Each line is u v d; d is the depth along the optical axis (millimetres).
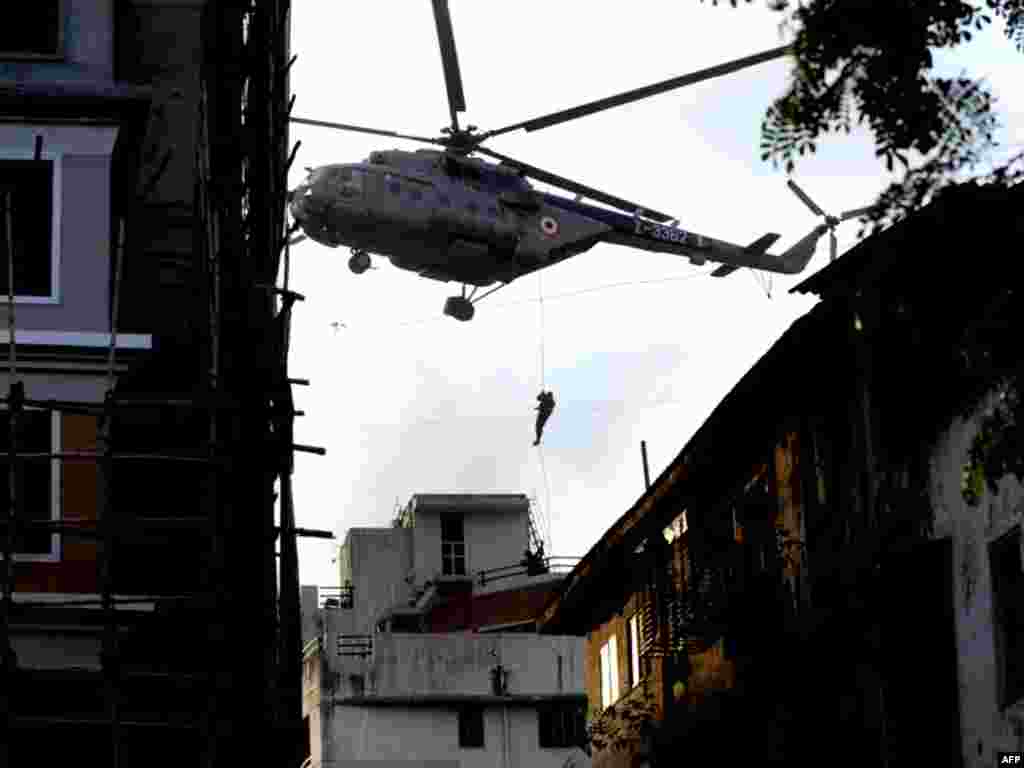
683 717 32469
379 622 68188
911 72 12930
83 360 22125
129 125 22844
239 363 20359
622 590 38750
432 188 53250
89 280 22453
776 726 27422
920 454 23422
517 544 71312
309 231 52875
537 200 56188
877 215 13289
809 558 27266
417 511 71250
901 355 22891
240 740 19906
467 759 61125
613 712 36438
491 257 55188
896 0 12906
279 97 21234
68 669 20859
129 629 21594
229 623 20016
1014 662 21375
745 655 28688
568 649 62281
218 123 20734
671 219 61312
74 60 23609
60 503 21875
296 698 20391
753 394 28438
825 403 26922
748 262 64375
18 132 22594
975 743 22094
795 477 28094
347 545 71812
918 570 23172
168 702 21953
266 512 20297
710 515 32750
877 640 23406
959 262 18500
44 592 21594
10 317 20375
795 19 13094
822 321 24938
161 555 22172
